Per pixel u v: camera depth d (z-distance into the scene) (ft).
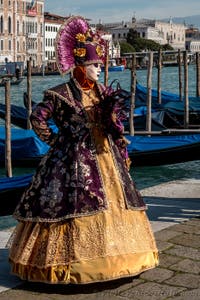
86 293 13.53
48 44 336.49
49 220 13.65
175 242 17.04
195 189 24.17
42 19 326.65
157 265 14.75
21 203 14.25
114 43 355.36
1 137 46.21
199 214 20.18
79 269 13.43
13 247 14.25
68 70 14.48
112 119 14.06
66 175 13.84
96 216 13.67
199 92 78.13
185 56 62.34
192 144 42.70
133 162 43.06
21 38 310.45
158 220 19.40
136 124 57.26
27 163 45.93
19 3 306.76
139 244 14.17
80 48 14.43
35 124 14.17
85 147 13.99
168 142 43.62
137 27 498.69
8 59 297.94
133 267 13.88
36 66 279.69
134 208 14.24
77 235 13.53
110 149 14.28
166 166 45.96
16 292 13.62
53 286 13.83
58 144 14.23
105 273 13.50
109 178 14.08
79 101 14.21
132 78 56.34
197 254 16.05
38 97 133.08
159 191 23.79
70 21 14.48
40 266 13.60
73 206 13.60
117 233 13.85
